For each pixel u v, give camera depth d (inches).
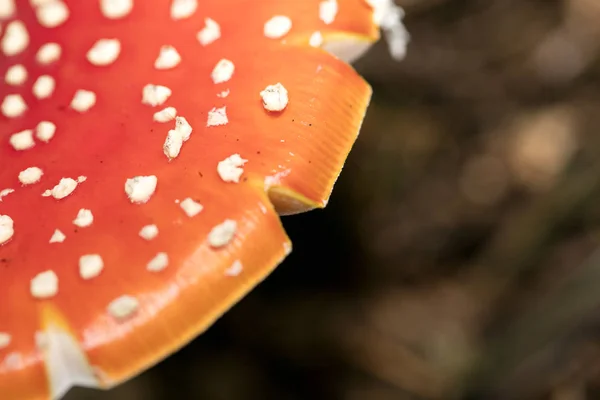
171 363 12.4
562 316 10.8
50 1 8.2
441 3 13.8
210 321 7.3
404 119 13.2
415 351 12.5
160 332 7.3
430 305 12.8
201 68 7.8
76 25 8.1
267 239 7.4
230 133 7.6
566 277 11.1
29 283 7.4
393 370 12.4
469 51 13.6
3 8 8.2
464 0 13.8
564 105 13.1
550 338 10.9
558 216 11.8
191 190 7.4
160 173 7.5
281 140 7.5
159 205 7.4
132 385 12.0
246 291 7.3
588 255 11.4
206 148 7.5
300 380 12.5
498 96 13.4
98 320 7.3
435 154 13.2
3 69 8.1
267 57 7.7
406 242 13.0
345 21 7.9
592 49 13.3
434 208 13.0
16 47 8.1
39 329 7.3
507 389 11.2
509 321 11.6
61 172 7.7
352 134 7.7
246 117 7.6
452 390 12.0
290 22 7.8
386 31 8.8
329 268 12.9
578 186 11.7
